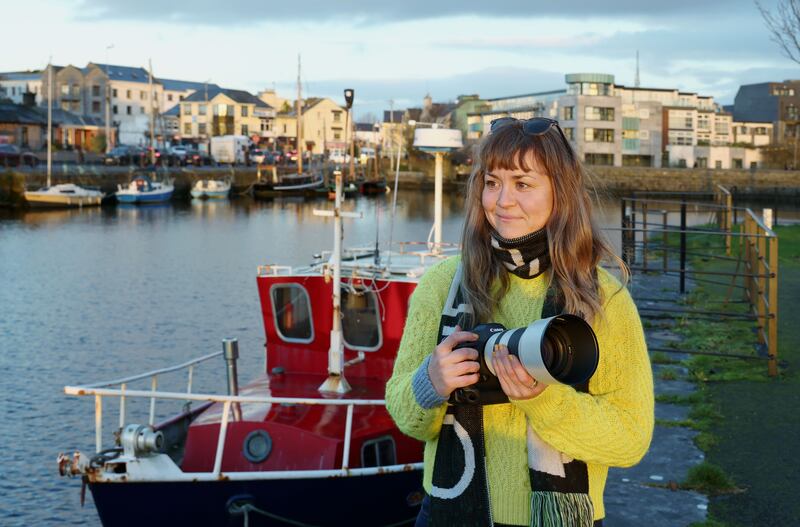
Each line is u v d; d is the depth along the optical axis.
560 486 2.18
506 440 2.25
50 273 32.22
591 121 97.25
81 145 98.12
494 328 2.12
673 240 26.19
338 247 7.90
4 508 10.70
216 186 78.62
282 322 8.74
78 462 6.50
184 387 15.95
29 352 18.97
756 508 6.37
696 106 113.06
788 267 19.20
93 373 17.22
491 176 2.29
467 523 2.23
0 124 87.25
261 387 8.22
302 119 126.69
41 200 64.75
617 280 2.33
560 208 2.23
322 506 6.87
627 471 7.17
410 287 8.14
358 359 8.45
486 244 2.36
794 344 11.66
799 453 7.46
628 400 2.21
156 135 116.00
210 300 25.97
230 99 125.31
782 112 127.75
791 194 86.25
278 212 65.88
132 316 23.23
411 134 105.88
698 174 92.50
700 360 10.93
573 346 1.91
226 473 6.69
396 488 7.16
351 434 7.16
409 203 76.69
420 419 2.23
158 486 6.59
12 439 13.06
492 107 107.75
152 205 71.38
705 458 7.43
